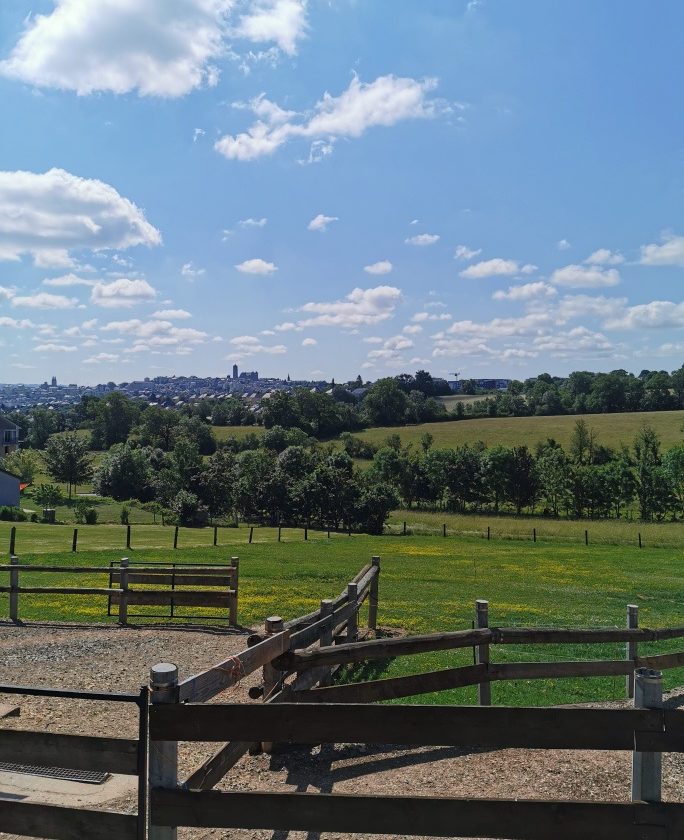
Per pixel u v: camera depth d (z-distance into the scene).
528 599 19.12
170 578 13.55
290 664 5.64
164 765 3.46
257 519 70.06
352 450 113.06
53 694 3.55
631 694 9.00
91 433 151.75
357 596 10.69
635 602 19.08
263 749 6.37
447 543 38.69
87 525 50.91
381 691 6.15
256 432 148.00
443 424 144.38
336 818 3.38
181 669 9.96
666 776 5.91
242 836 4.78
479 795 5.42
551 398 155.00
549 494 68.44
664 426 118.75
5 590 13.63
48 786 5.48
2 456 106.69
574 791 5.53
